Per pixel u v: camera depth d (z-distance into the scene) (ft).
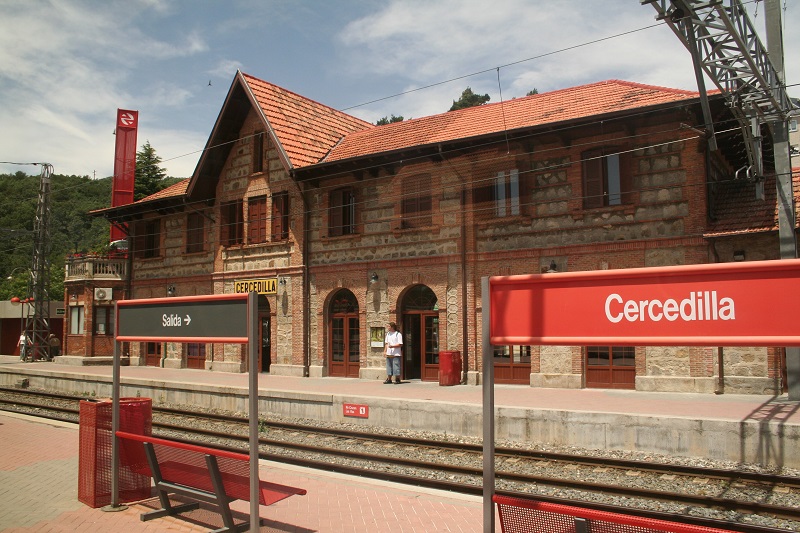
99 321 110.93
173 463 26.78
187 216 101.35
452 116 81.87
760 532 25.52
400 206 76.13
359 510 27.50
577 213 63.82
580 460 39.65
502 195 69.00
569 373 63.46
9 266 208.64
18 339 144.46
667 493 31.48
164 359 103.40
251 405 22.74
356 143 87.56
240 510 27.94
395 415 53.47
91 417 29.25
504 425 47.55
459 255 71.10
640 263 60.85
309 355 83.76
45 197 123.03
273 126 84.64
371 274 77.97
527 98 76.69
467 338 70.23
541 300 16.26
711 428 39.83
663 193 60.08
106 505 28.94
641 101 61.57
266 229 89.10
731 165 70.49
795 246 50.80
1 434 49.47
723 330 14.07
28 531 25.44
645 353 59.88
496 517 25.94
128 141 122.62
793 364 49.88
